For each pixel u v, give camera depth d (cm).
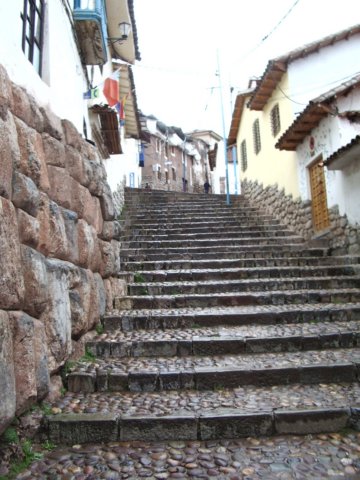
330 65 932
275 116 1055
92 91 618
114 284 535
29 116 321
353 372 354
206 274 633
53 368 312
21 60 330
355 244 684
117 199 1068
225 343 407
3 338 225
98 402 315
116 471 242
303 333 427
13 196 268
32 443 270
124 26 837
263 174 1171
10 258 246
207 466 247
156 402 315
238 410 294
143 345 405
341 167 715
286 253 748
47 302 308
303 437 282
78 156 429
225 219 1016
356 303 538
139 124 1416
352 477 234
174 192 1378
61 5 467
